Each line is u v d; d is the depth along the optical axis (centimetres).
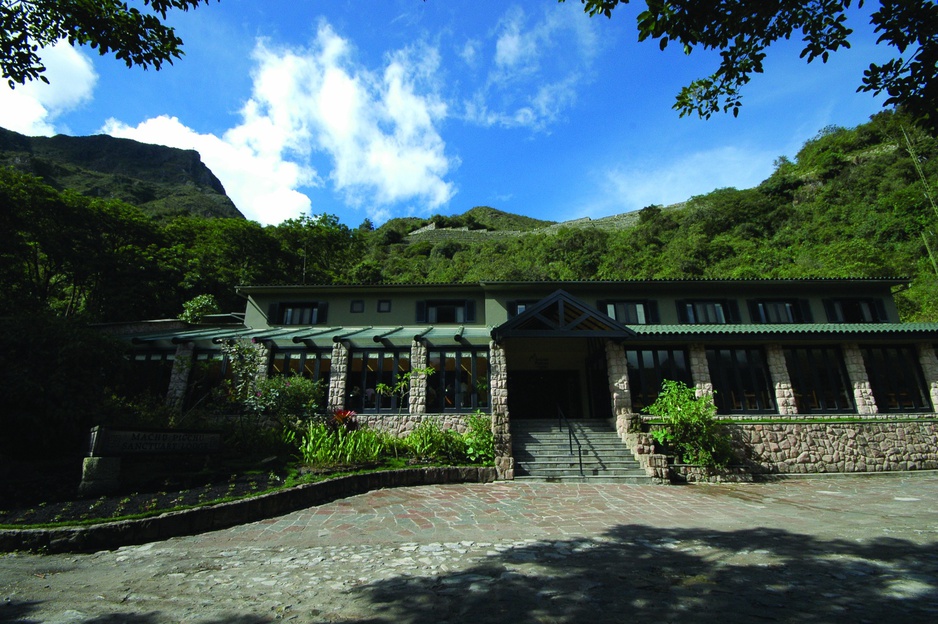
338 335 1766
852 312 2155
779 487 1199
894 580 451
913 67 492
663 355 1869
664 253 5169
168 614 409
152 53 778
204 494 842
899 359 1856
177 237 3647
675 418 1380
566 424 1614
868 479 1309
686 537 677
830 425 1438
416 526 776
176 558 600
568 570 521
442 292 2244
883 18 476
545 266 5447
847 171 5481
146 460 1016
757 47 561
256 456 1172
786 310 2170
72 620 396
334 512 875
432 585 477
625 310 2158
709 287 2164
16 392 979
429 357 1733
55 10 698
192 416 1356
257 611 413
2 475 905
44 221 2633
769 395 1809
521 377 2244
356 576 515
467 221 11019
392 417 1638
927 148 4666
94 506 746
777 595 420
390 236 9256
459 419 1620
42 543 625
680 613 383
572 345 1950
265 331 1967
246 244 3859
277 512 856
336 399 1655
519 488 1159
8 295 2359
